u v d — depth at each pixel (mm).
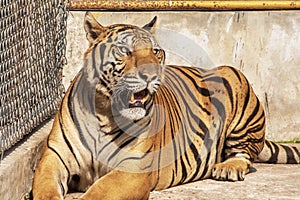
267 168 12594
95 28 10211
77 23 13758
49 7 12500
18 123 10430
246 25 13945
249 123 12297
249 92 12430
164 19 13836
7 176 9375
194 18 13867
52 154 10227
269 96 14039
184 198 10625
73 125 10289
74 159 10320
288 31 13977
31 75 11180
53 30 12781
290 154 12922
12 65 10039
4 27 9562
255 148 12375
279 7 13859
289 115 14039
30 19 11125
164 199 10531
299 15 13961
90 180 10461
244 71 14039
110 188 9805
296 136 14055
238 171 11727
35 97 11414
